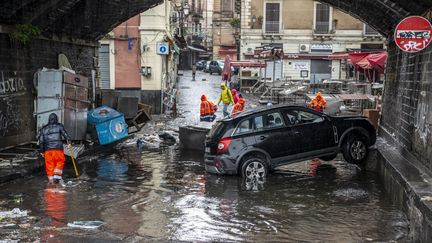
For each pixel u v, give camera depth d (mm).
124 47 27234
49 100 14578
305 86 32281
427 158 9680
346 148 12977
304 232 8031
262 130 12203
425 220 7129
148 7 19562
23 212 8961
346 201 10000
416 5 11508
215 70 64875
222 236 7809
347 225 8422
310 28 46031
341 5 17688
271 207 9523
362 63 27688
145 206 9555
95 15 18781
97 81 22094
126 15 19875
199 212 9156
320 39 45906
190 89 42156
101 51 27234
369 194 10609
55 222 8438
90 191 10734
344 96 23781
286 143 12312
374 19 16797
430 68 10023
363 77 36500
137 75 27328
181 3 44562
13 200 9883
